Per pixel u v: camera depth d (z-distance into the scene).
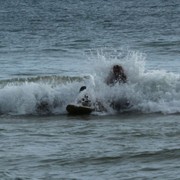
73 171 18.92
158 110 28.73
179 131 23.62
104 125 25.55
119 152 20.67
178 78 29.97
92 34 75.88
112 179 18.00
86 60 50.09
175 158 19.80
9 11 125.19
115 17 104.88
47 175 18.59
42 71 43.34
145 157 20.05
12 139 23.16
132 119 26.97
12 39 71.88
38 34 77.88
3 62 49.94
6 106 29.72
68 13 116.75
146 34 74.44
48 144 22.23
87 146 21.72
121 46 61.38
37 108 29.52
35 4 145.25
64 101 29.80
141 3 142.00
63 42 66.75
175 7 127.31
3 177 18.47
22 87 29.97
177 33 75.12
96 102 28.83
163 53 54.06
